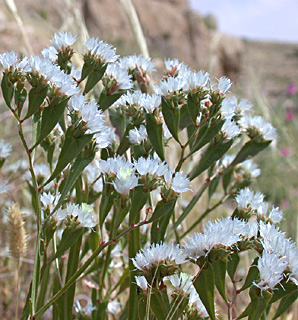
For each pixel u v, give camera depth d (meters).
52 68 0.23
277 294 0.22
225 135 0.25
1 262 0.41
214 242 0.22
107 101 0.26
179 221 0.28
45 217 0.25
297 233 0.42
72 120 0.23
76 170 0.23
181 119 0.26
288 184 0.69
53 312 0.27
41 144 0.26
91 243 0.27
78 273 0.24
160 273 0.22
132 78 0.29
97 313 0.28
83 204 0.25
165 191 0.23
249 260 0.43
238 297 0.42
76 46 0.36
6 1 0.40
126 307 0.28
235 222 0.23
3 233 0.42
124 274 0.28
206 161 0.25
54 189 0.28
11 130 0.62
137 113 0.26
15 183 0.46
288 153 0.72
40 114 0.24
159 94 0.25
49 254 0.37
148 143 0.25
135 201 0.23
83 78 0.26
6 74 0.23
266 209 0.26
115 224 0.23
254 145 0.28
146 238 0.31
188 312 0.23
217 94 0.24
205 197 0.59
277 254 0.22
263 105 0.67
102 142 0.24
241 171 0.30
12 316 0.39
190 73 0.26
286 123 0.86
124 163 0.23
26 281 0.42
